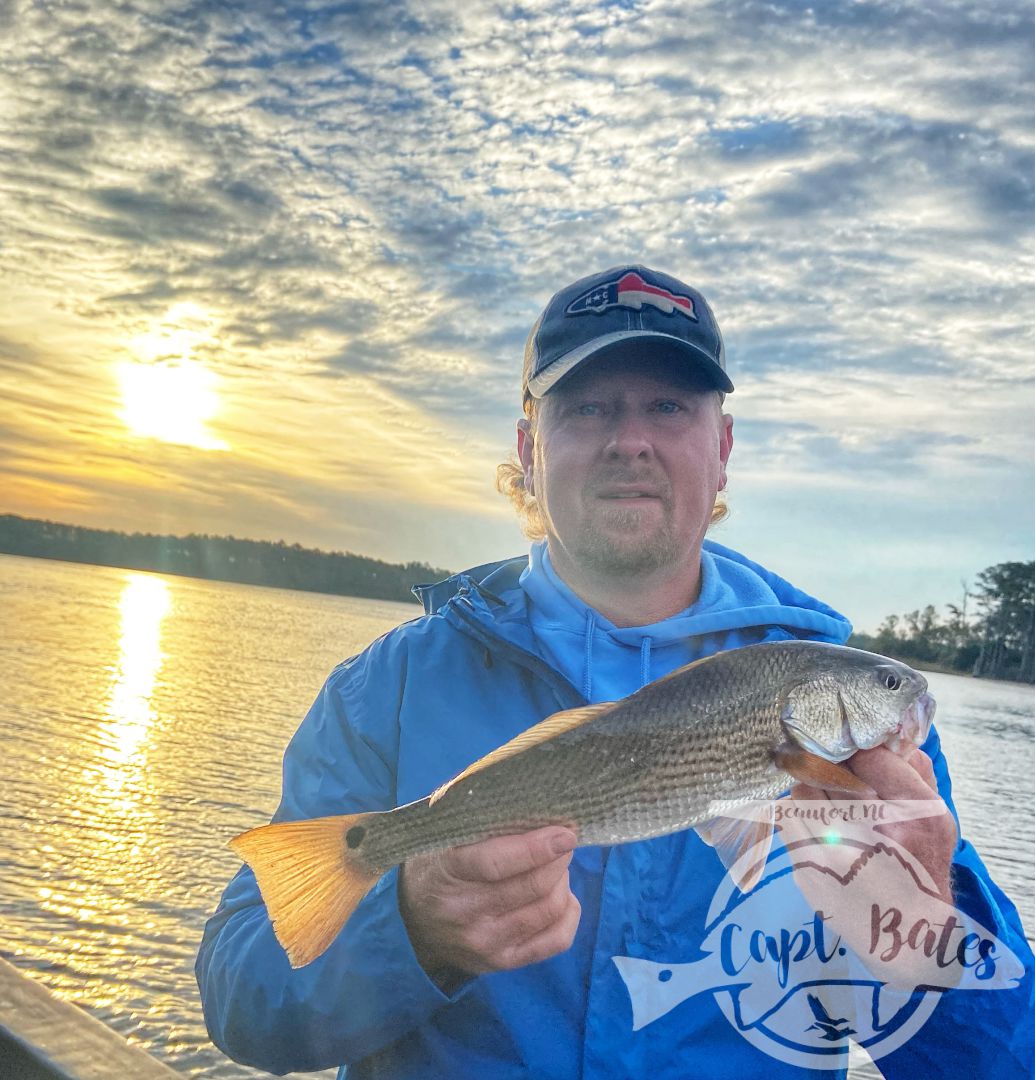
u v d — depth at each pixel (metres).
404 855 0.69
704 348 0.85
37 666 10.04
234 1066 2.30
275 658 13.42
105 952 3.00
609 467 0.80
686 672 0.74
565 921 0.62
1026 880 4.58
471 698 0.80
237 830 4.57
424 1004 0.67
